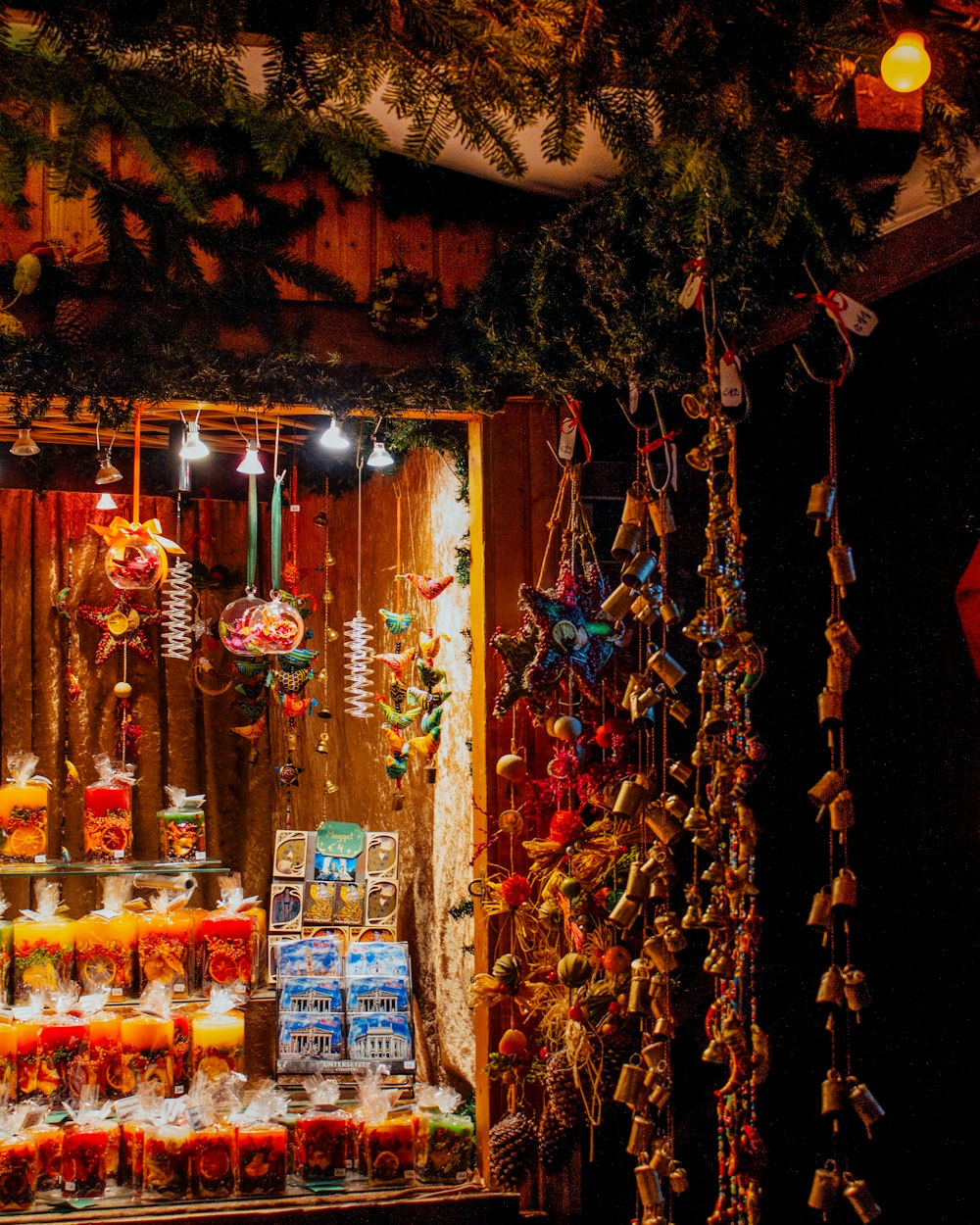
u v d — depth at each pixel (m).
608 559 3.64
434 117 1.95
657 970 2.58
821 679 3.56
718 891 2.32
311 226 3.28
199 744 4.80
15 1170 3.13
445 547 3.98
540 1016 3.28
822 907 2.20
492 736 3.41
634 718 2.58
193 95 2.00
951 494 3.05
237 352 3.12
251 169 3.21
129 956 3.63
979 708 2.95
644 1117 2.51
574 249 2.84
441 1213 3.22
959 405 3.01
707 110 1.99
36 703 4.57
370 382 3.18
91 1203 3.16
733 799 2.33
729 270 2.46
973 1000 2.96
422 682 3.81
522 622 3.45
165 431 4.26
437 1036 4.02
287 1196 3.25
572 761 3.06
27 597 4.57
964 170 2.15
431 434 3.71
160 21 1.87
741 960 2.34
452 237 3.39
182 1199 3.20
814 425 3.58
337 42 1.85
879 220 2.33
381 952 3.93
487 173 3.33
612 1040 2.90
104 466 3.37
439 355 3.30
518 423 3.50
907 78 1.68
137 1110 3.32
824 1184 2.22
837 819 2.19
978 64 1.90
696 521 3.73
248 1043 3.69
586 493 3.58
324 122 2.03
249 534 4.05
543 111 1.95
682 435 3.75
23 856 3.50
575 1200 3.32
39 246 3.04
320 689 4.92
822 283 2.45
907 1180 3.14
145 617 4.52
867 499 3.37
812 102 2.08
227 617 3.93
